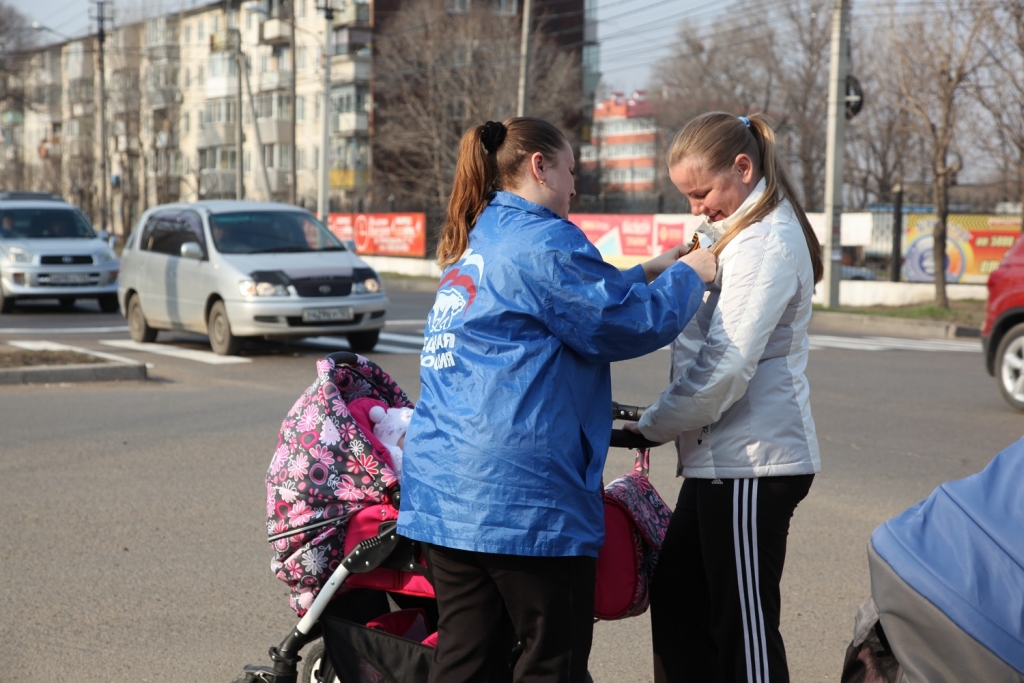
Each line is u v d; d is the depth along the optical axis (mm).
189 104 78312
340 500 3010
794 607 4570
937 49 20844
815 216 22312
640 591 3000
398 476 3033
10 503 6078
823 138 43875
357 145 62938
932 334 18766
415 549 2871
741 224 2859
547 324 2527
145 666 3908
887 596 2314
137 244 14953
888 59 24000
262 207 14203
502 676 2740
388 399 3441
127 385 10648
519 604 2547
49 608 4461
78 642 4117
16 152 87625
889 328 19578
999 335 9820
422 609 3291
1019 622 2137
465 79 45656
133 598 4586
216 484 6555
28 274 19312
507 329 2533
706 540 2965
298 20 67250
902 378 11766
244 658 3990
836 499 6340
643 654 4129
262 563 5059
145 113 69188
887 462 7355
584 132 59625
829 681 3848
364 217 37688
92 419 8703
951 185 24188
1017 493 2295
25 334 15875
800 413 2910
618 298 2537
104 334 16031
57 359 11328
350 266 13367
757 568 2918
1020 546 2203
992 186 27359
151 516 5832
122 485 6508
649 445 3004
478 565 2580
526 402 2492
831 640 4215
